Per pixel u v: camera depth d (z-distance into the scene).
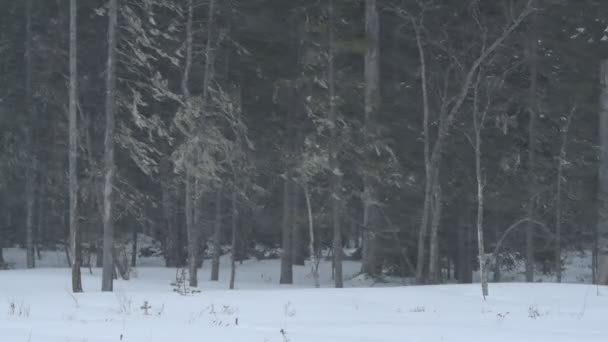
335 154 31.03
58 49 35.03
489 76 32.56
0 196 44.38
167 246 46.78
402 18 36.16
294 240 46.56
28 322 14.78
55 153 40.28
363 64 38.75
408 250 37.53
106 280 25.34
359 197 34.62
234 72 34.72
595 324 16.38
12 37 42.59
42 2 39.91
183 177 32.66
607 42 34.25
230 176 33.62
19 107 40.88
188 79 33.66
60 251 55.50
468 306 20.66
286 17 34.09
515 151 36.44
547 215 37.47
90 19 34.31
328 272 42.53
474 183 36.09
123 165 34.91
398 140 35.94
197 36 33.09
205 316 17.38
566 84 34.66
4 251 54.75
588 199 35.50
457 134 35.31
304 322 16.44
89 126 34.81
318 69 32.50
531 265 35.03
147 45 26.52
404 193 35.81
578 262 52.34
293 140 34.31
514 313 18.97
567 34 35.44
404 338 13.38
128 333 13.11
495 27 34.03
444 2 35.91
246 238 46.06
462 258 38.88
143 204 34.62
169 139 28.70
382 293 22.98
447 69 32.75
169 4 27.77
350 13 35.38
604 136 33.22
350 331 14.34
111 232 25.64
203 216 40.88
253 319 17.05
